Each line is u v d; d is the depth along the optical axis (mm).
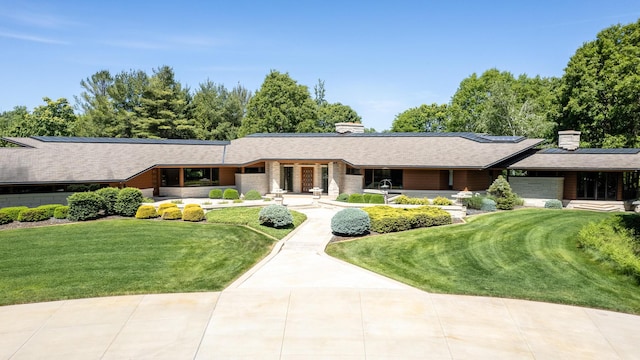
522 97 53625
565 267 13766
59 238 17562
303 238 18297
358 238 18109
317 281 12758
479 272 13539
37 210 20484
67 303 11117
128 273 13555
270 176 33250
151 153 30312
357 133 35781
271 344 8828
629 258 13188
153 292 11875
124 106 53438
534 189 28688
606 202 27672
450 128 59344
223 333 9344
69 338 9133
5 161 24281
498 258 14945
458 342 8922
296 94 54875
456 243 16891
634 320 10016
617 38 39375
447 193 28766
